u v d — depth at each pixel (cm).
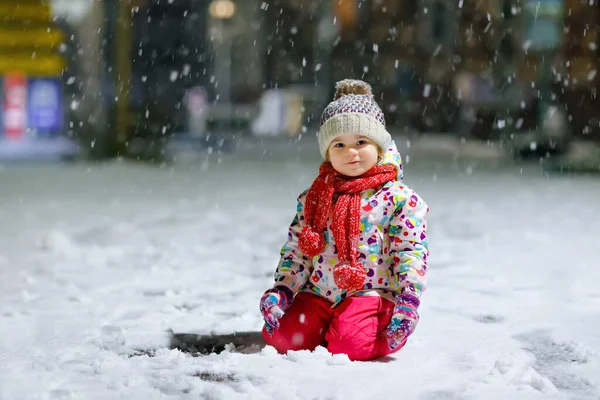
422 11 7088
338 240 662
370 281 669
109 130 4022
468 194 2358
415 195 668
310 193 688
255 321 794
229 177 3089
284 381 588
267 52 8894
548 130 4150
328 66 7794
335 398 545
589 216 1783
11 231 1528
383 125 687
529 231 1527
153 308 866
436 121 6962
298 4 8738
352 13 7575
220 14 7875
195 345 727
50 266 1144
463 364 641
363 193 673
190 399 552
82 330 761
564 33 5188
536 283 1014
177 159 4238
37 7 4003
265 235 1477
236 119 7175
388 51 7438
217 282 1022
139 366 634
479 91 6222
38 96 4669
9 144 4428
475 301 902
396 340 633
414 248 654
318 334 679
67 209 1941
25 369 622
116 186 2648
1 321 798
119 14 4044
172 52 8756
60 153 4009
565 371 633
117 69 4072
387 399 553
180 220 1709
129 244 1360
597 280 1033
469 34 6581
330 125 672
